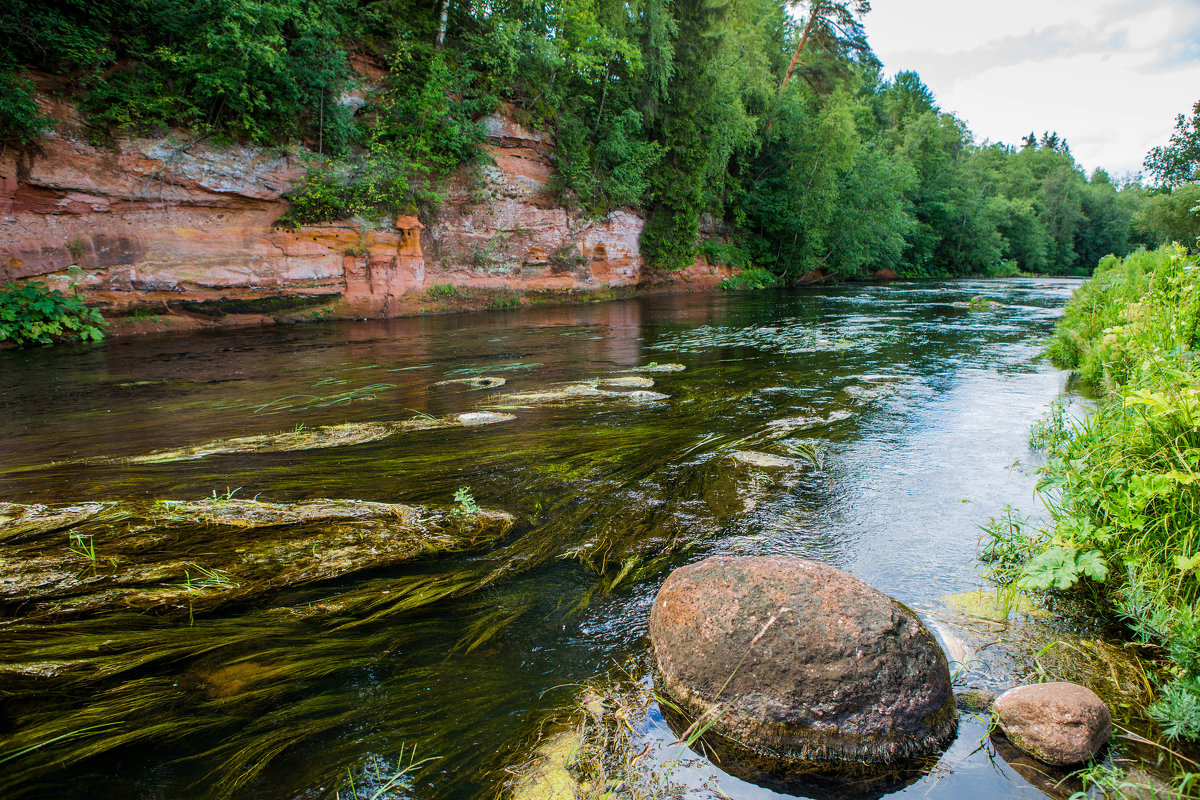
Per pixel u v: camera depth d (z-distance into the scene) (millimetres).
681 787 1824
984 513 3721
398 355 9773
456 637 2555
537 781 1826
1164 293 5527
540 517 3723
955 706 2115
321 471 4387
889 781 1854
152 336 11516
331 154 14477
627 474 4434
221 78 12086
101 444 5000
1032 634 2520
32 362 8859
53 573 2877
